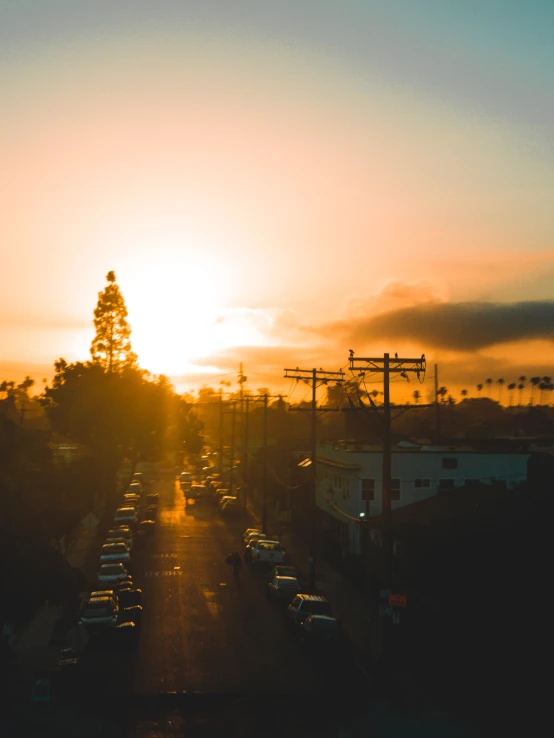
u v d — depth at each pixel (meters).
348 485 54.72
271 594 42.56
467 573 31.75
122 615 33.81
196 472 129.12
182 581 46.62
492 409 166.12
